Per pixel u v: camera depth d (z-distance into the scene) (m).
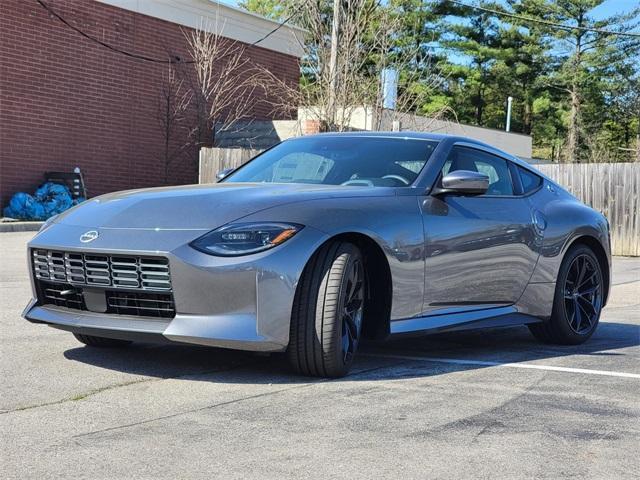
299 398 3.71
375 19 18.27
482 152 5.41
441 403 3.70
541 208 5.56
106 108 18.58
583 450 3.04
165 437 3.08
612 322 6.93
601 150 47.75
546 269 5.46
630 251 14.73
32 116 17.05
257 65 21.58
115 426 3.22
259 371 4.29
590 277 5.87
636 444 3.14
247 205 4.06
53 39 17.36
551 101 50.31
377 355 4.99
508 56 48.59
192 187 4.62
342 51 17.23
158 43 19.70
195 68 20.62
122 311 4.06
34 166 17.12
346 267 4.07
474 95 51.00
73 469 2.71
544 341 5.72
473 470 2.78
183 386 3.92
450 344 5.58
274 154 5.45
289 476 2.67
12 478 2.62
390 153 5.06
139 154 19.42
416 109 18.42
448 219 4.73
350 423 3.32
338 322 4.04
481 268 4.95
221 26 21.12
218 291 3.82
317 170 5.03
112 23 18.59
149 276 3.91
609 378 4.38
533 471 2.79
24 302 6.71
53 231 4.32
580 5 47.38
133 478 2.63
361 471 2.74
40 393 3.74
